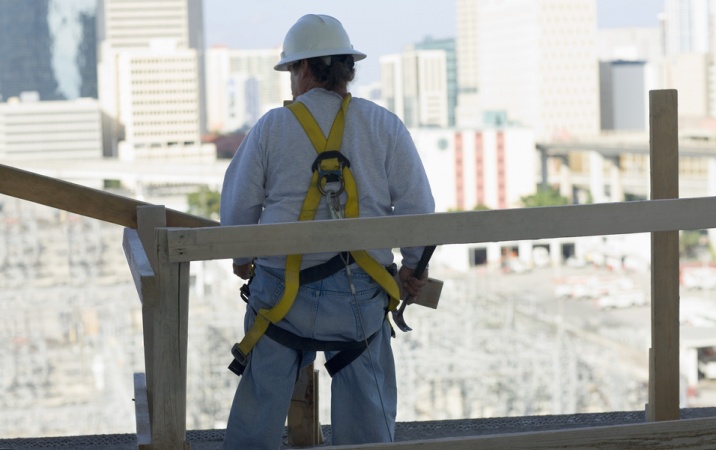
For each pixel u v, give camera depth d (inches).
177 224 390.0
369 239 303.1
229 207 336.5
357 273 330.0
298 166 329.7
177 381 301.4
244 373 336.8
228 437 337.1
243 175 332.8
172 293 298.2
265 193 337.4
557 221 309.6
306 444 398.3
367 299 330.6
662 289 374.6
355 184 331.0
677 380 378.3
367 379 336.8
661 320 376.2
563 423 442.9
